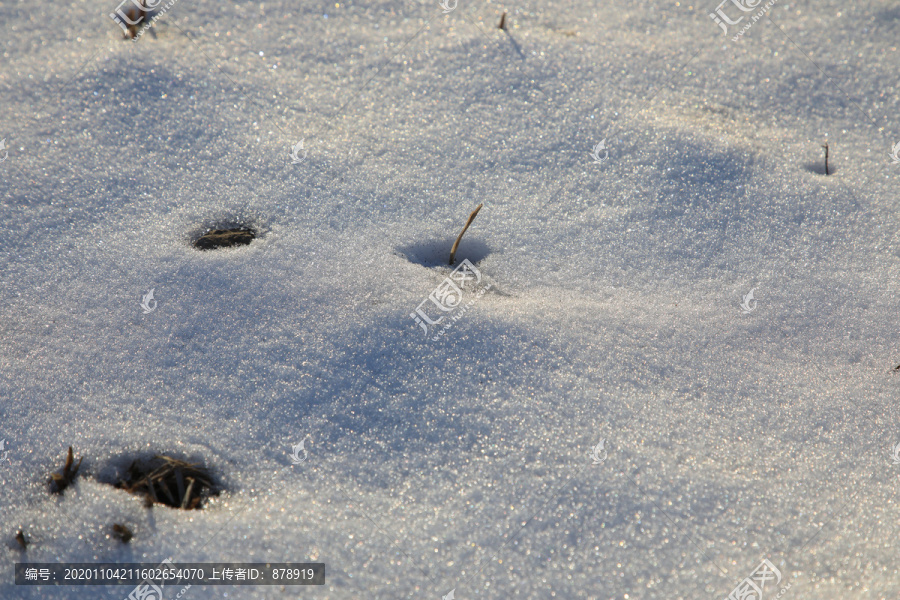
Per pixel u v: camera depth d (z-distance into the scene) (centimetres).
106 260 243
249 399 237
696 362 240
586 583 232
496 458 235
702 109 254
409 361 238
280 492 234
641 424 237
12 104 250
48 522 233
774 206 248
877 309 243
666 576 232
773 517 234
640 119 252
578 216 247
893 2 263
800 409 238
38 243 244
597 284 243
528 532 233
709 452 236
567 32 260
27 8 257
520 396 237
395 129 251
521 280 244
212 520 233
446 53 257
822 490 235
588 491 234
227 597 231
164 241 244
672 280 244
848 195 249
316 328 240
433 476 235
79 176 247
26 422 236
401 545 233
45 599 231
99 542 233
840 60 258
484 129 252
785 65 258
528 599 231
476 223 246
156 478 235
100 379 238
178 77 253
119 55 253
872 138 253
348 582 232
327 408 237
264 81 254
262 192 247
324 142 250
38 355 239
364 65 256
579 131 252
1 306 241
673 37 260
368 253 244
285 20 259
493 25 260
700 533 233
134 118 250
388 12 260
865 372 240
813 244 246
